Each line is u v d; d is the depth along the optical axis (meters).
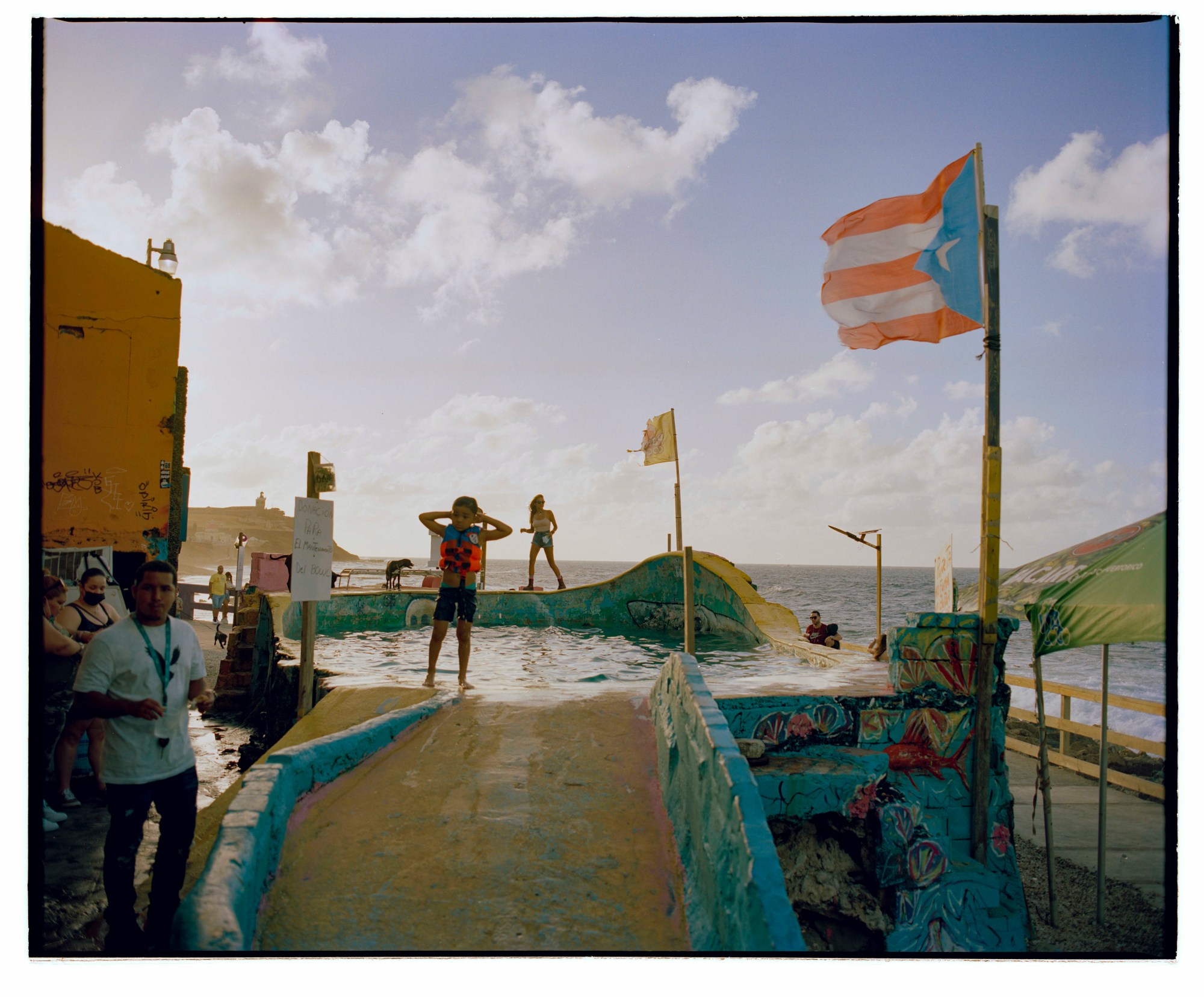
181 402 10.31
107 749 3.63
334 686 6.43
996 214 5.62
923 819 5.38
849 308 6.40
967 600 6.15
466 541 6.47
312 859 3.70
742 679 6.48
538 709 5.58
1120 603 5.27
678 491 14.81
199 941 2.53
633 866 3.89
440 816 4.13
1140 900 5.81
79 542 8.66
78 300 8.69
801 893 5.16
